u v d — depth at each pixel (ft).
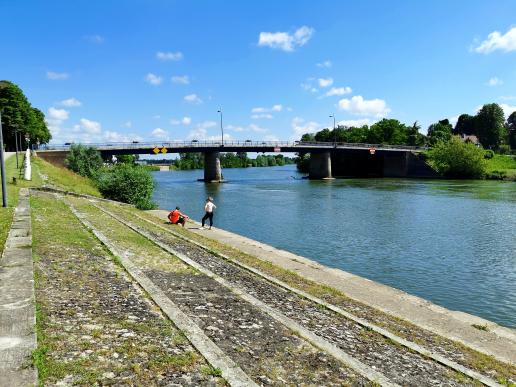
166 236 74.18
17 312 25.29
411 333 36.65
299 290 46.50
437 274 71.15
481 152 348.59
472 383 26.94
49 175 150.00
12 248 42.11
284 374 23.62
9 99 292.40
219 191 237.45
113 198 140.46
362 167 434.71
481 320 44.19
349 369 25.52
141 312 29.58
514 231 109.70
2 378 17.80
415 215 138.10
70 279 34.73
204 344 25.04
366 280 58.85
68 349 22.00
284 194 215.92
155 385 19.81
